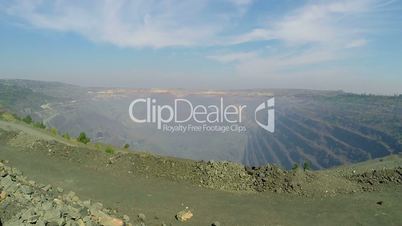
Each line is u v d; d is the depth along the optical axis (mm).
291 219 16984
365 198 20000
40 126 43656
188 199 19078
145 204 17750
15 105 135000
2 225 8891
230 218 16688
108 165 23703
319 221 16859
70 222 10172
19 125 38406
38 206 10445
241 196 20156
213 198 19531
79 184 20156
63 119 145875
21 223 8883
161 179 22156
